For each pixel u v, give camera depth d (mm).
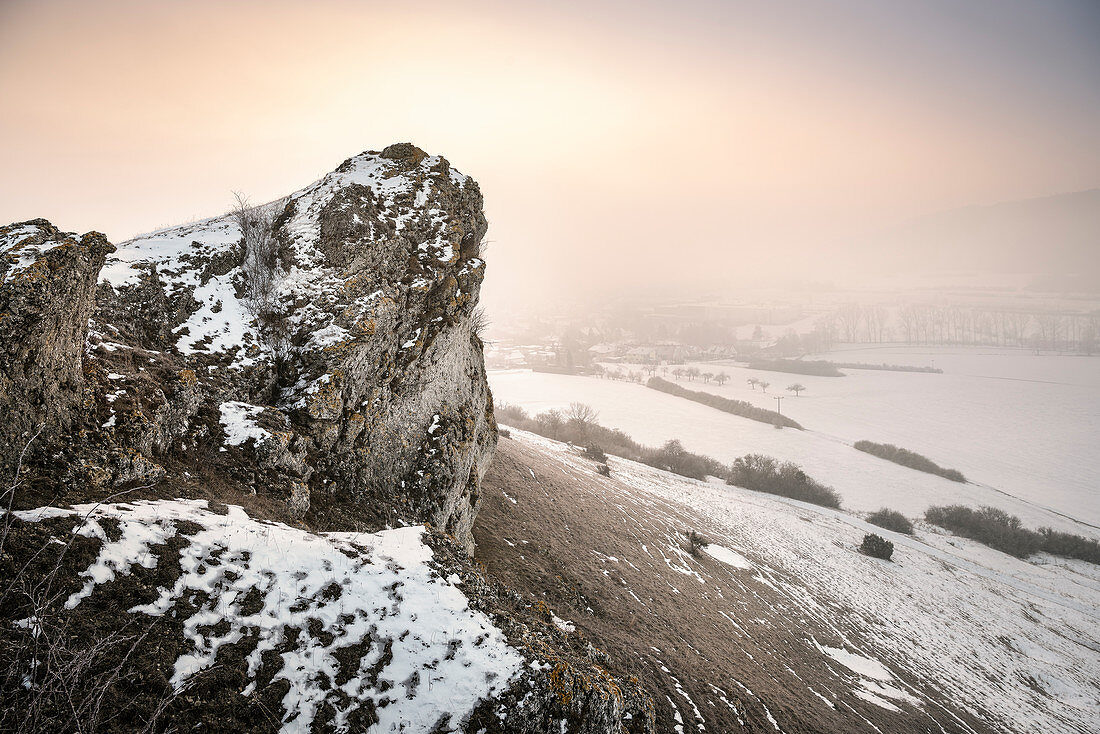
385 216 22078
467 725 8836
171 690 7801
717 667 23547
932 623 44156
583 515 36188
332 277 19594
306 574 10352
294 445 15266
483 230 26281
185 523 10289
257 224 21688
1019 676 39250
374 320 18906
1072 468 109938
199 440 13844
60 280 10789
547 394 163125
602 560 30062
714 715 19312
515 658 9914
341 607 9984
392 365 19484
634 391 169625
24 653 7082
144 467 11531
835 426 138250
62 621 7645
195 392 14672
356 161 25281
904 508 84062
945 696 32969
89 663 7176
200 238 20828
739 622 31312
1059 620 50844
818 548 55656
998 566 64500
